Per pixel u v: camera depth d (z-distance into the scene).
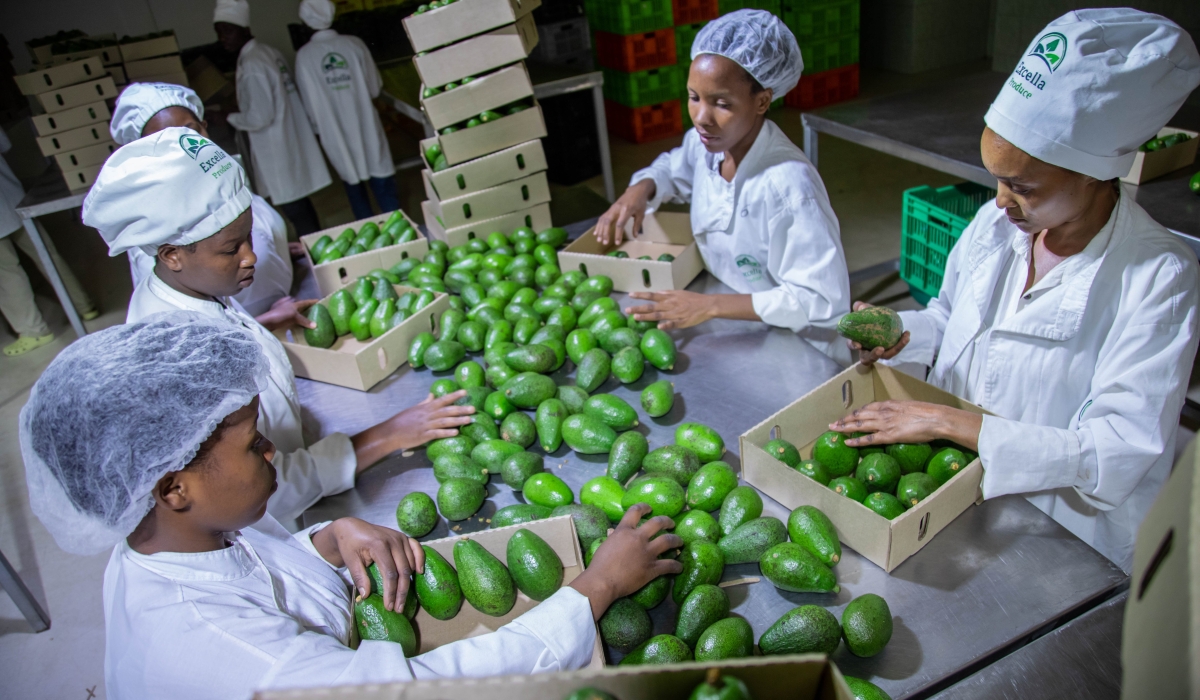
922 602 1.30
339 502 1.80
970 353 1.87
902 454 1.52
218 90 6.62
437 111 2.77
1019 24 7.24
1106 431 1.45
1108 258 1.53
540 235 2.84
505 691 0.69
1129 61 1.26
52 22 7.82
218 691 0.95
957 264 1.94
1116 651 1.17
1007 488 1.45
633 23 7.10
